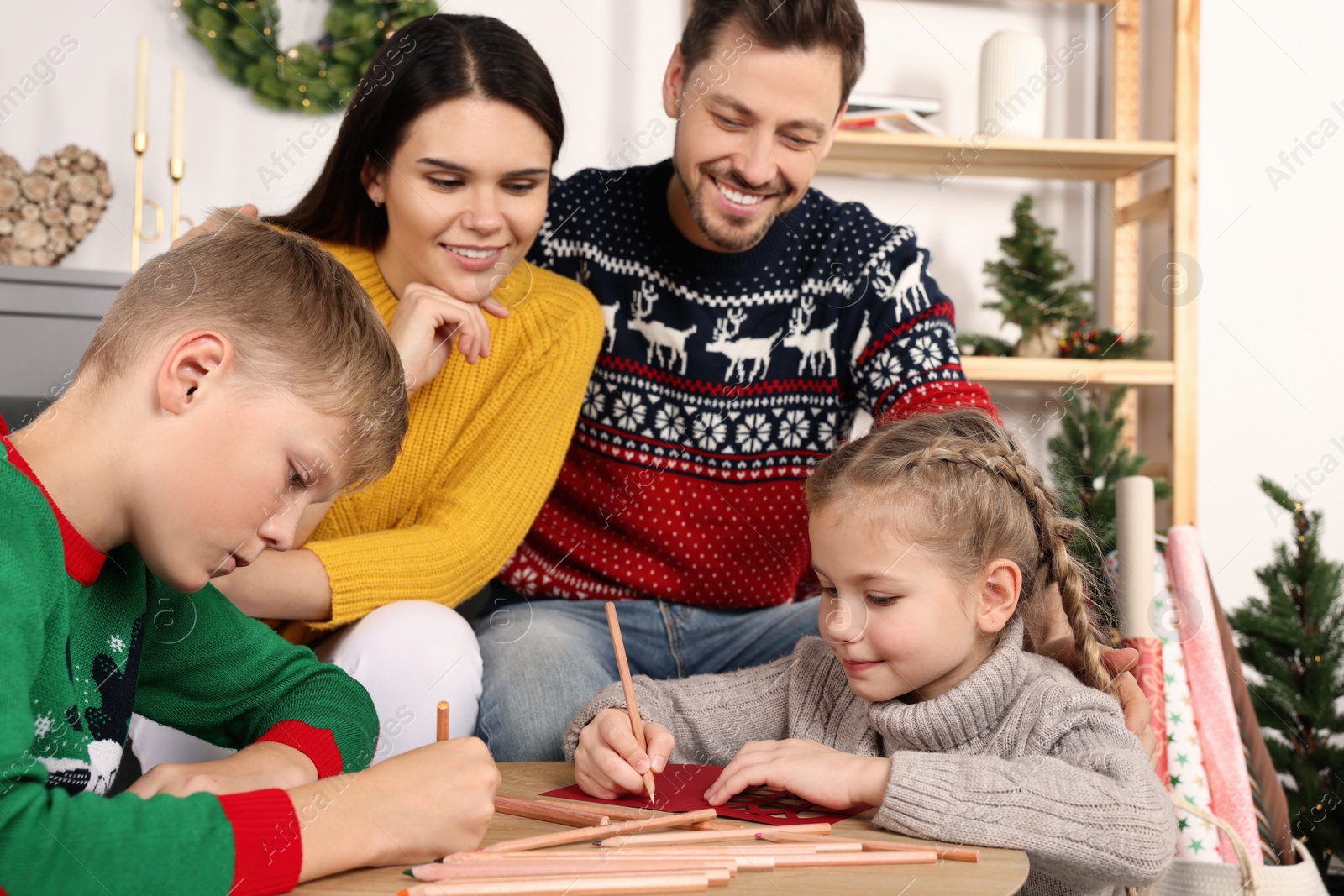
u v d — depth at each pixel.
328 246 1.31
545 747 1.20
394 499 1.28
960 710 0.90
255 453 0.69
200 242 0.73
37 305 1.91
